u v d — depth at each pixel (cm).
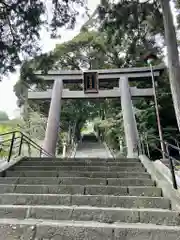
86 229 181
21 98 1191
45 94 879
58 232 180
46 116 1279
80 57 1376
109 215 212
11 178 318
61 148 1341
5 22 445
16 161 425
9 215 216
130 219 210
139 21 583
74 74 897
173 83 440
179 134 851
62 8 480
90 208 221
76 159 475
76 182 314
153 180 312
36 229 182
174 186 257
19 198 251
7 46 429
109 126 1154
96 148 1507
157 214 211
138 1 545
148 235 177
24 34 458
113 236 177
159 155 816
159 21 585
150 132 842
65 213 216
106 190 280
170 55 457
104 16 572
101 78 878
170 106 934
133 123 752
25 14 434
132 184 312
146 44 699
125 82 855
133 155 663
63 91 870
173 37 468
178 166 391
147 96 852
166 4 493
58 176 347
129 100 810
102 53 1274
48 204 246
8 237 179
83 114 1650
